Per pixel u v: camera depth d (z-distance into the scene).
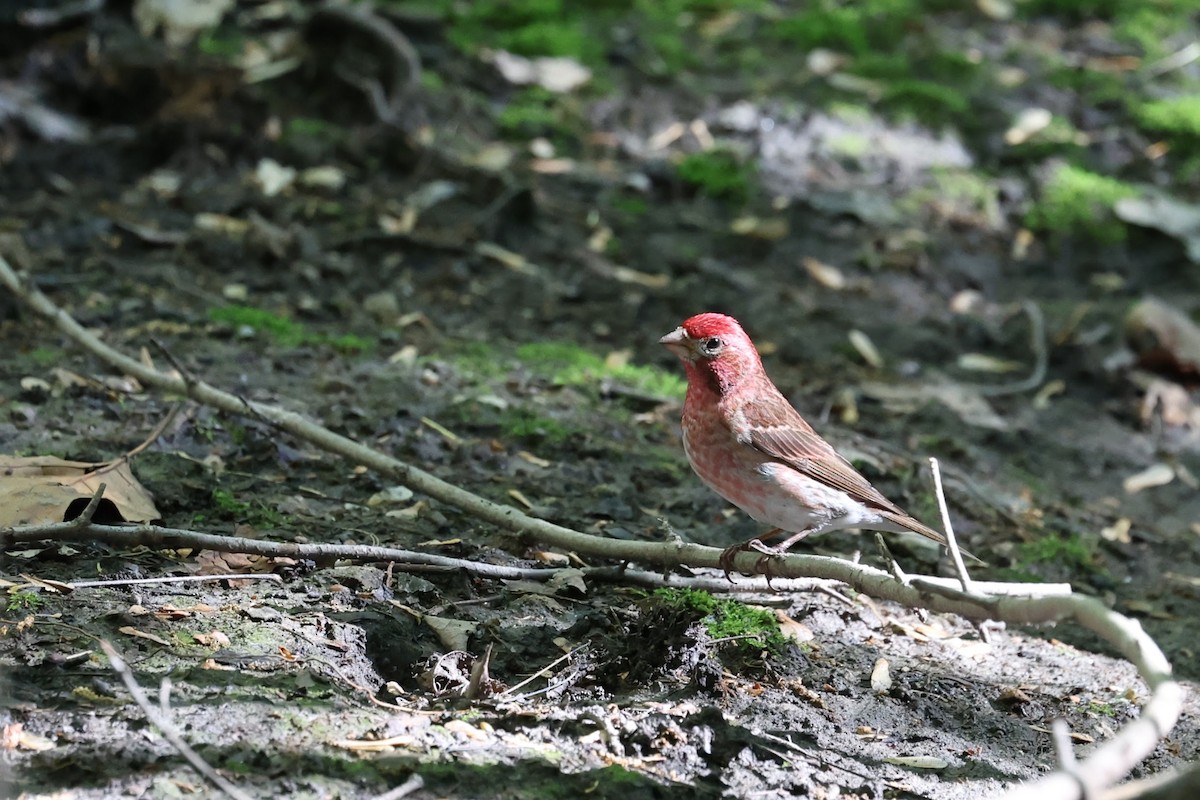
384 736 6.34
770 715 7.12
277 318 12.04
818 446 8.43
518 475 9.98
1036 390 13.23
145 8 16.11
